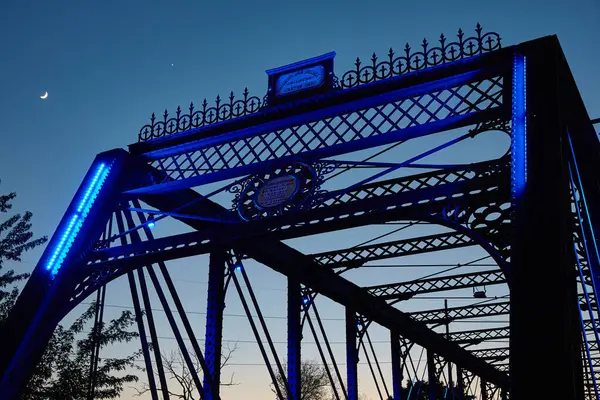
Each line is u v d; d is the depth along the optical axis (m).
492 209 10.41
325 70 13.61
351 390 20.19
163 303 12.46
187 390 28.83
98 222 13.96
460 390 34.25
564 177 9.51
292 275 17.23
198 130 14.28
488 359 35.00
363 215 11.38
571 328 7.78
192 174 14.02
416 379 28.33
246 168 13.23
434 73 12.45
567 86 11.48
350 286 20.59
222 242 12.50
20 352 12.16
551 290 8.09
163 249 13.03
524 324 7.96
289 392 14.97
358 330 21.33
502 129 11.29
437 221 10.71
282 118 13.51
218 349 12.43
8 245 26.95
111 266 13.36
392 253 17.47
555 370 7.48
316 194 12.12
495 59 11.91
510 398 7.58
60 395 23.98
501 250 10.10
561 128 10.75
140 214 14.25
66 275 13.23
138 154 14.79
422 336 27.30
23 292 13.15
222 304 12.99
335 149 12.59
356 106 12.89
